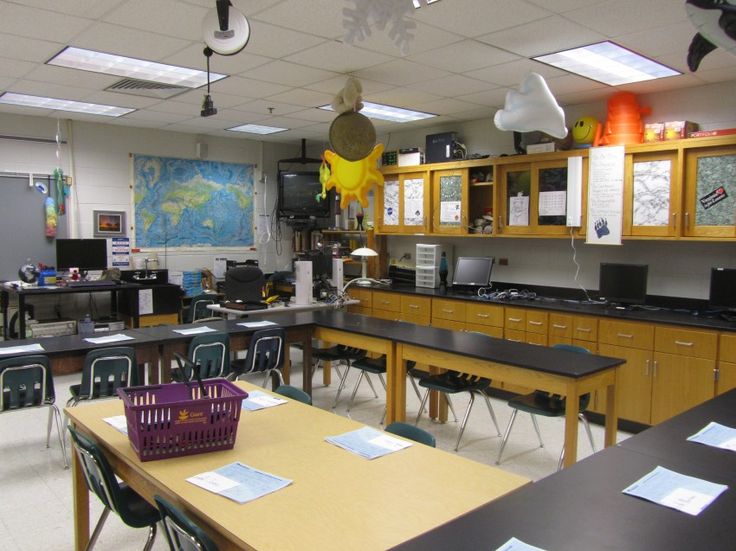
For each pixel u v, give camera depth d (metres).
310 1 3.05
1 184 6.21
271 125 6.83
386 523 1.51
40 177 6.43
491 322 5.30
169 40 3.70
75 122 6.62
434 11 3.11
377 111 5.88
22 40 3.72
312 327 4.68
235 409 2.06
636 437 2.06
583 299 5.38
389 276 6.93
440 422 4.55
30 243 6.43
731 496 1.57
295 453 2.03
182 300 7.00
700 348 3.99
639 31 3.38
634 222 4.61
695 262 4.72
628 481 1.67
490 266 5.93
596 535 1.36
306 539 1.43
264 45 3.76
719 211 4.17
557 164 5.07
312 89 4.96
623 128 4.73
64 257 6.36
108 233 6.94
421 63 4.12
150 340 3.84
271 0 3.04
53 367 3.51
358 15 1.48
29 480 3.40
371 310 6.48
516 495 1.58
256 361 4.25
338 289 6.24
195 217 7.65
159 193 7.31
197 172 7.62
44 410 4.63
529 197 5.32
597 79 4.41
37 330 6.08
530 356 3.39
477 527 1.40
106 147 6.86
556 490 1.61
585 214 4.89
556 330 4.80
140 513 2.16
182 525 1.51
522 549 1.29
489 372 3.40
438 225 6.14
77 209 6.70
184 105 5.71
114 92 5.16
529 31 3.41
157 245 7.34
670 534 1.36
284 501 1.64
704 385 3.98
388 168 6.53
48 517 2.97
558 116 3.57
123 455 2.01
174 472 1.85
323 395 5.27
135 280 6.68
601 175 4.73
